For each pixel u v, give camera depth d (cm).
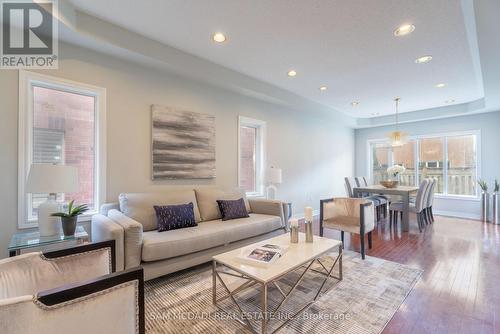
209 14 228
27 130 231
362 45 281
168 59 292
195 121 354
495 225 466
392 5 211
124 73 289
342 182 673
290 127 520
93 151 278
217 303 199
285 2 209
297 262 182
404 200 426
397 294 212
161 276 244
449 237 387
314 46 286
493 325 170
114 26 250
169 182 330
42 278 130
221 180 392
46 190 192
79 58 257
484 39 228
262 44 284
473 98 486
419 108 572
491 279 239
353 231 307
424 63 327
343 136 683
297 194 537
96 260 150
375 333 163
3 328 84
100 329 101
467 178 554
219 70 345
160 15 231
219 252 268
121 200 267
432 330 166
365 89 435
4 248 220
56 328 92
